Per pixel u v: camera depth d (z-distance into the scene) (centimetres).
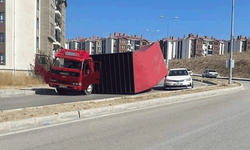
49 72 1370
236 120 746
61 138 552
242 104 1079
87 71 1384
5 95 1328
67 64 1360
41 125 675
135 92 1441
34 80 1998
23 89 1579
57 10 4609
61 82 1346
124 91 1462
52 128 641
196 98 1302
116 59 1452
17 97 1302
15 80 1906
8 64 3272
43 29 3850
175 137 564
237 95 1457
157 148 489
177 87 1711
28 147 491
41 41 3847
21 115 728
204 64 6194
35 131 610
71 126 663
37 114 743
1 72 1941
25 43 3356
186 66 6706
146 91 1603
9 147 491
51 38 4012
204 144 515
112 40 10619
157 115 819
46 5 3844
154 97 1192
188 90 1540
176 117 787
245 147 498
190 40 10550
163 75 1678
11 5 3269
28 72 2195
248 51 6347
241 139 551
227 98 1304
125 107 937
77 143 518
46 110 813
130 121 726
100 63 1473
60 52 1386
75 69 1322
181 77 1752
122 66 1438
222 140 543
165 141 534
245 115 824
